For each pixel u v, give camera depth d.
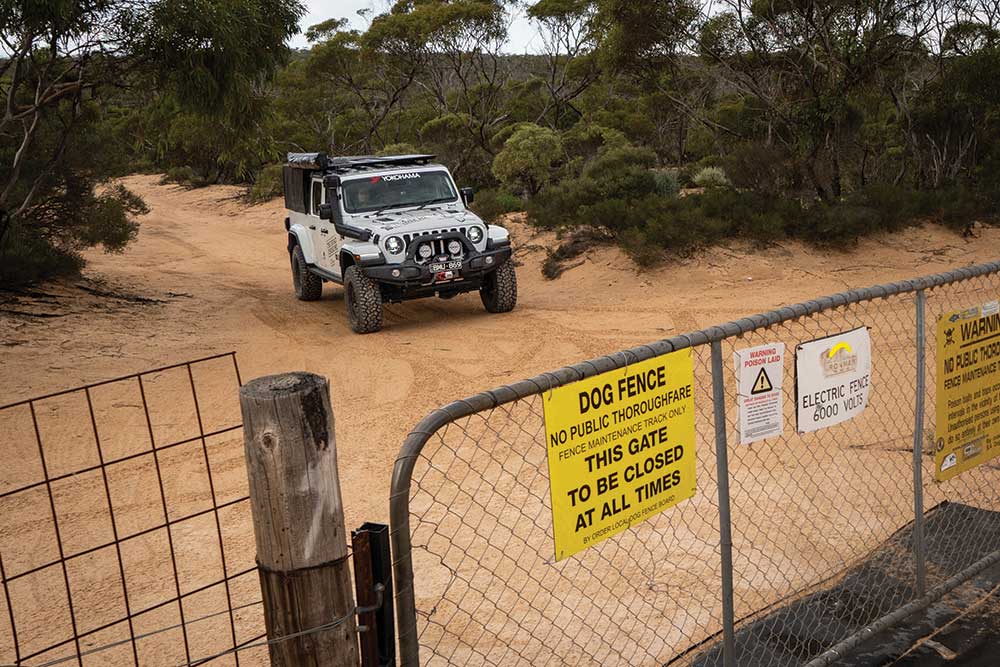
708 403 7.98
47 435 7.95
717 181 24.27
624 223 16.97
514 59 47.88
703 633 4.05
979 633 3.83
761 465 6.24
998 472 5.88
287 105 49.47
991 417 4.34
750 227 15.86
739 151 19.34
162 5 12.80
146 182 55.94
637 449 2.87
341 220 12.66
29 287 13.88
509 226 20.27
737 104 26.70
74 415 8.56
